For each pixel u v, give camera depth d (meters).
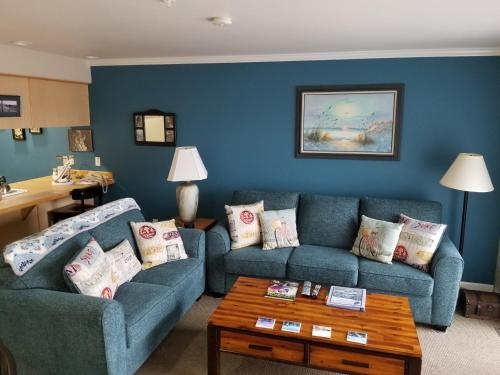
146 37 3.15
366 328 2.28
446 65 3.63
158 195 4.64
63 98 4.25
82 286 2.34
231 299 2.64
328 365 2.22
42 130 4.84
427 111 3.74
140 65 4.38
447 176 3.40
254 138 4.23
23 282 2.32
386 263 3.23
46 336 2.22
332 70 3.90
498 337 3.05
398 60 3.72
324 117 3.99
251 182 4.34
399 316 2.43
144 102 4.46
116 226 3.16
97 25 2.72
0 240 4.02
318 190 4.15
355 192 4.05
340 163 4.04
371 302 2.62
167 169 4.56
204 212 4.52
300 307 2.53
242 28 2.79
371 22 2.59
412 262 3.18
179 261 3.28
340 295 2.67
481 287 3.85
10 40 3.28
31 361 2.29
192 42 3.36
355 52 3.77
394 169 3.91
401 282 3.06
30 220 4.25
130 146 4.61
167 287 2.80
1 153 5.05
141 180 4.66
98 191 4.38
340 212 3.70
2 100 3.53
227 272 3.48
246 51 3.82
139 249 3.21
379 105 3.83
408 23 2.62
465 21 2.55
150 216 4.71
